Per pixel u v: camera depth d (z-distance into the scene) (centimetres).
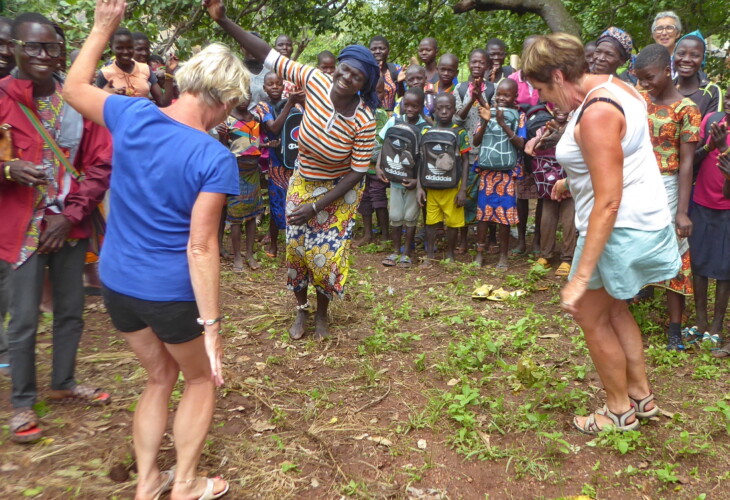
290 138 628
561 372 427
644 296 549
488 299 566
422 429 361
